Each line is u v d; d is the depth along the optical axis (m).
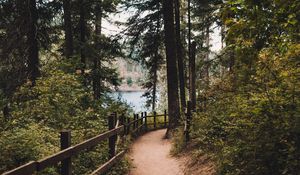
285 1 4.21
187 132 12.72
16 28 14.36
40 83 11.49
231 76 11.60
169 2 18.80
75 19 22.38
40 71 14.80
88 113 10.64
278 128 6.07
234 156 7.08
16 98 11.76
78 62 14.90
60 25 18.97
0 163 6.24
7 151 6.45
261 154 6.27
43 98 10.20
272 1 4.37
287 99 6.32
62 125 9.37
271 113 6.32
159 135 20.59
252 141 6.59
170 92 18.78
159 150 14.45
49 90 10.65
